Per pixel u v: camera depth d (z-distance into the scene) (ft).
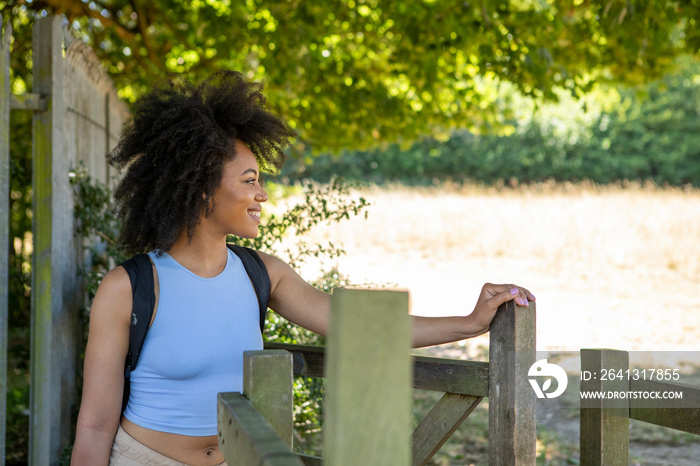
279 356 4.63
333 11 20.76
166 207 6.56
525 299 6.88
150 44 21.83
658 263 37.47
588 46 20.11
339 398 3.26
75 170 11.11
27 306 16.25
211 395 6.39
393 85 26.66
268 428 3.99
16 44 19.56
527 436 6.93
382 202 60.49
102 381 6.19
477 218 51.93
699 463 13.82
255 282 6.88
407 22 19.44
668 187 86.74
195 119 6.58
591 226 46.93
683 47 20.30
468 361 7.32
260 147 7.27
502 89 76.84
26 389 15.78
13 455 13.03
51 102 9.78
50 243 9.80
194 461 6.38
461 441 15.35
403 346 3.32
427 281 33.58
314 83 22.79
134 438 6.30
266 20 20.56
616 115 93.35
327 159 92.12
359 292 3.30
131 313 6.27
